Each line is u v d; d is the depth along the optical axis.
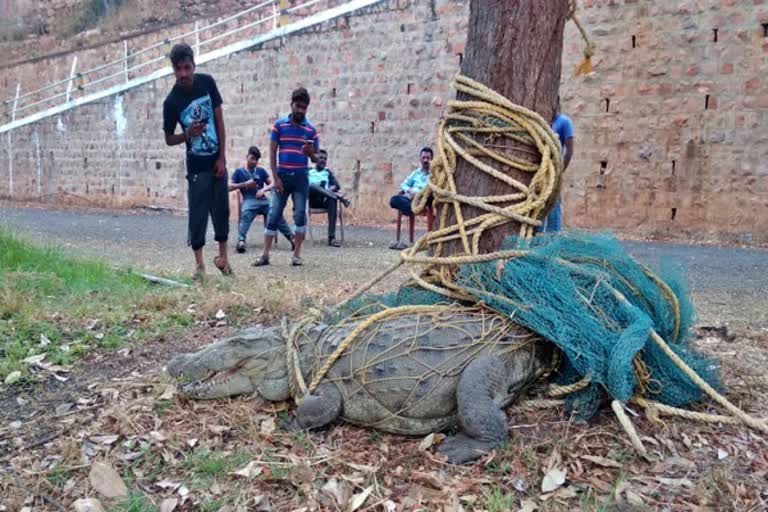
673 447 3.44
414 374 3.60
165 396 4.04
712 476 3.16
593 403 3.72
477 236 4.19
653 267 4.58
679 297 4.29
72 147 25.56
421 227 16.70
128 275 7.73
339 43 18.67
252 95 20.55
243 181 11.77
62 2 35.88
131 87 23.58
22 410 4.02
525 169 4.31
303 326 4.10
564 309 3.76
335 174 18.94
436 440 3.59
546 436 3.51
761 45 13.40
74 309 5.97
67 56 29.81
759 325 6.07
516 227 4.33
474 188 4.37
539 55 4.39
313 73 19.20
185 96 7.31
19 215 21.23
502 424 3.43
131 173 24.05
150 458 3.40
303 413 3.66
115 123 24.20
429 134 17.45
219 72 21.11
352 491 3.13
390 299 4.62
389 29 17.80
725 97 13.79
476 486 3.14
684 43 14.08
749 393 4.13
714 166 13.99
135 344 5.20
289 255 11.02
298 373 3.77
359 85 18.41
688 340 4.36
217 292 6.78
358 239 13.82
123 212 22.55
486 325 3.80
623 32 14.62
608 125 14.95
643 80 14.53
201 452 3.43
